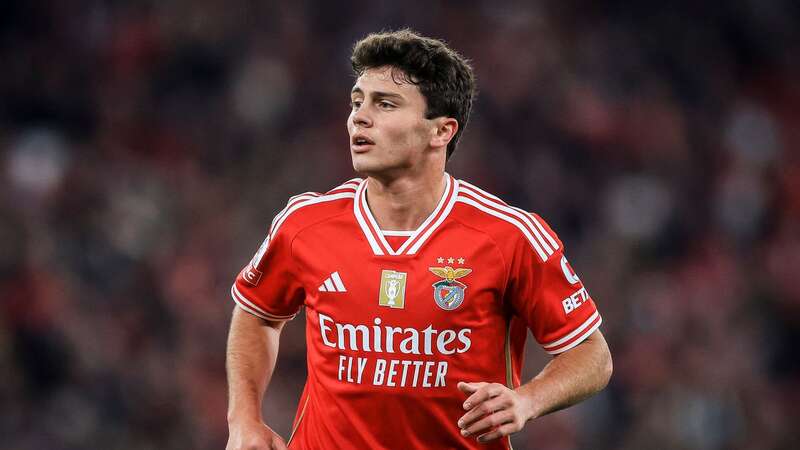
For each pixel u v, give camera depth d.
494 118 55.53
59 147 46.72
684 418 41.84
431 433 12.03
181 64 52.16
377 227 12.06
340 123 52.50
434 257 11.88
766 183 58.56
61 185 43.72
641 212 53.78
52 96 49.19
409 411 11.93
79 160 45.84
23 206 42.06
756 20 68.38
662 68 63.62
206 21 53.19
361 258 11.98
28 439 33.31
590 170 55.41
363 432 12.02
